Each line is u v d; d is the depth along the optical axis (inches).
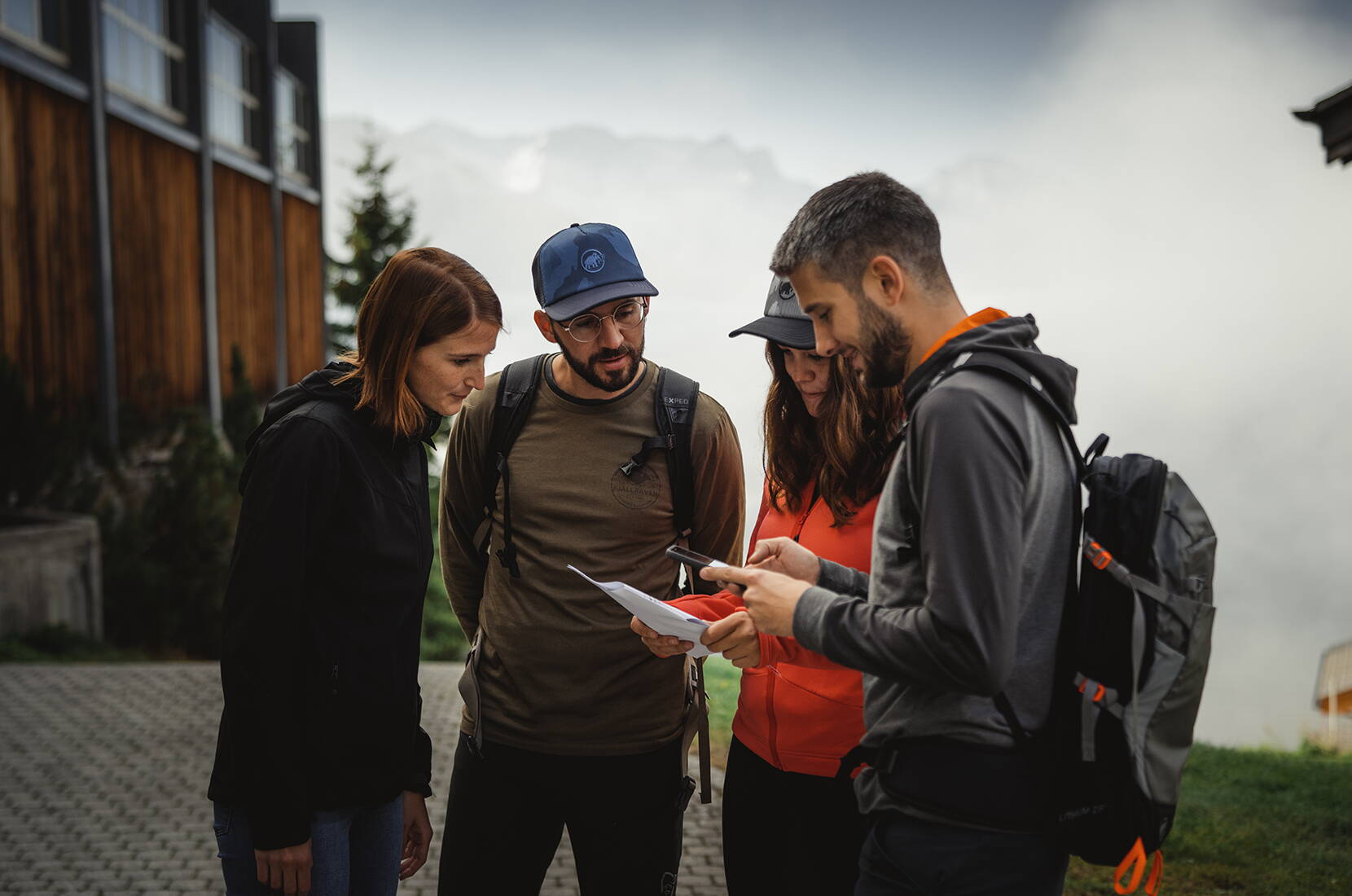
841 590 75.4
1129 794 57.2
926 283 62.6
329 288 1473.9
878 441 83.7
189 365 664.4
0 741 227.6
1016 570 55.1
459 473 99.6
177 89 668.7
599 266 89.6
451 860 97.9
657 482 95.0
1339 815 186.5
